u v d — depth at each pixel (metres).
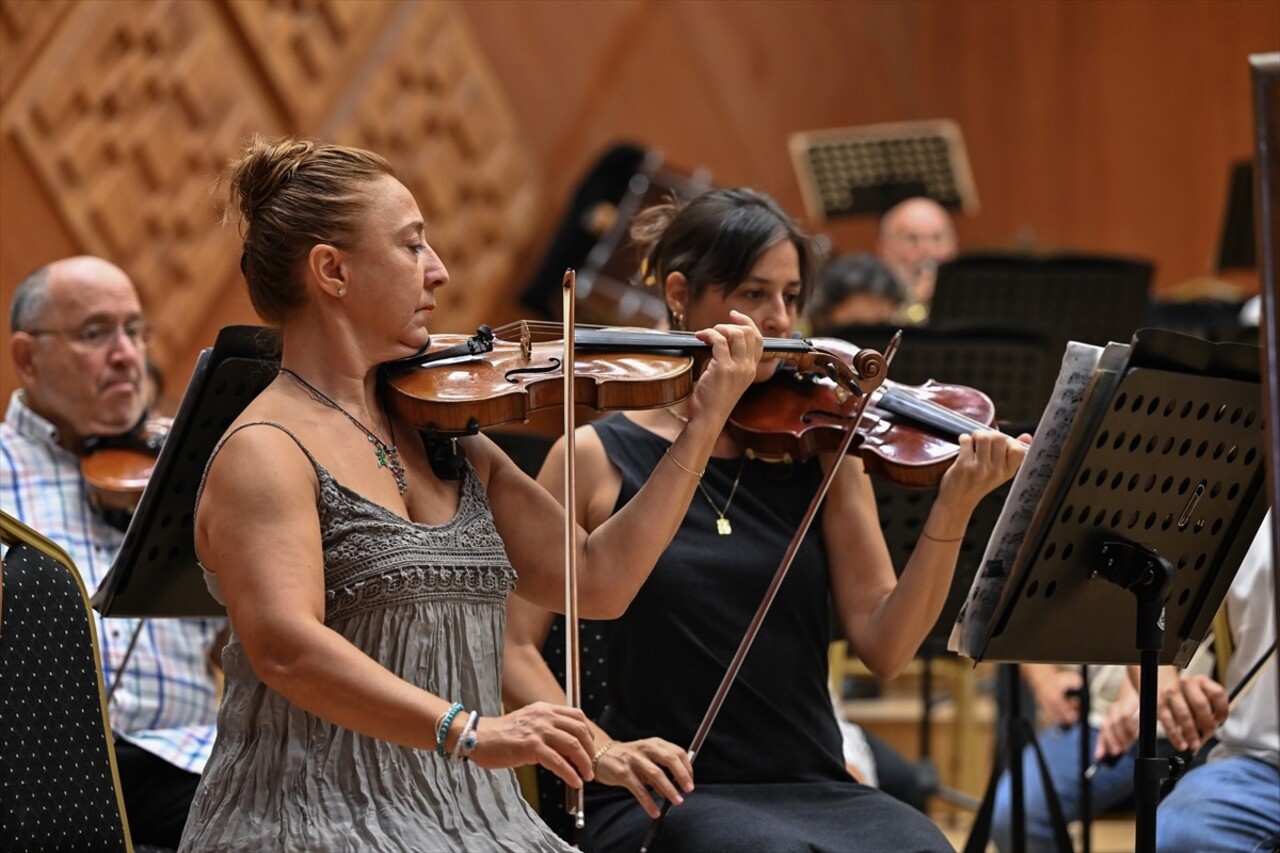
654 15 18.95
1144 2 22.31
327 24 15.87
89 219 14.31
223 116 15.07
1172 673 8.70
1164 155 22.31
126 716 8.39
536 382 5.93
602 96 18.44
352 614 5.36
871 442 6.93
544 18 17.95
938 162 18.23
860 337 10.09
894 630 6.83
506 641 7.08
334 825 5.23
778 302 7.20
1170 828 7.88
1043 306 12.55
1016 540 6.33
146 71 14.63
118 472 8.47
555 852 5.51
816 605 7.09
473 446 6.08
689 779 6.05
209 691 8.77
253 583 5.11
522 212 17.41
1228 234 16.16
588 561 5.92
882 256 17.77
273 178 5.61
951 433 7.00
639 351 6.46
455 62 16.88
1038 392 10.20
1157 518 6.48
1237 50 21.89
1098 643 6.65
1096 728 9.84
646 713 6.92
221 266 15.04
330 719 5.04
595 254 16.42
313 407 5.54
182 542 6.55
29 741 5.99
